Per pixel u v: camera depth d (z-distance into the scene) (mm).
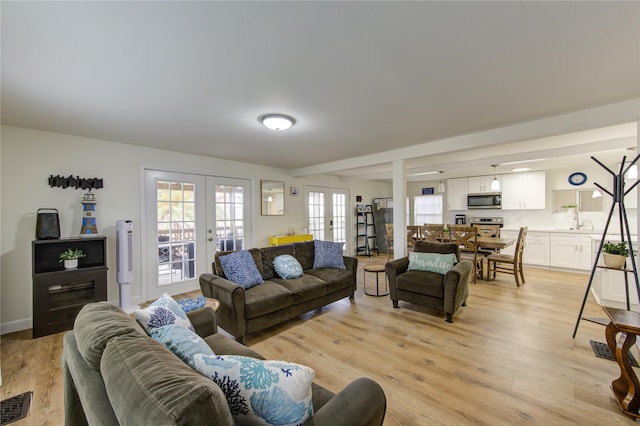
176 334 1320
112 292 3572
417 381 2055
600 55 1727
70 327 2994
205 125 2959
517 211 6344
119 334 1100
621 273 3254
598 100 2424
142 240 3855
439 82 2062
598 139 3580
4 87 2047
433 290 3184
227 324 2607
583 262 5102
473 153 4395
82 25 1375
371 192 8320
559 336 2705
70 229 3279
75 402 1328
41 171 3111
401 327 2975
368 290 4359
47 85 2021
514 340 2641
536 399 1843
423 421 1671
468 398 1865
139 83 2008
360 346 2580
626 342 1745
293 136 3420
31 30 1404
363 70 1877
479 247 5160
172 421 653
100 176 3504
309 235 5898
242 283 2938
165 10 1277
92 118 2719
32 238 3051
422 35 1510
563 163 5184
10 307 2941
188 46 1573
